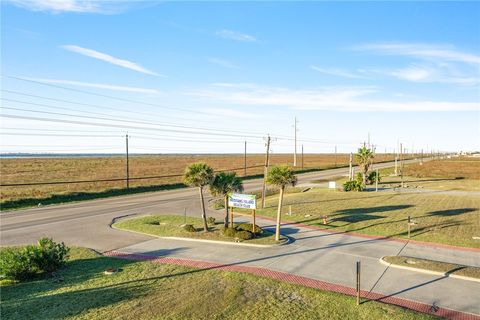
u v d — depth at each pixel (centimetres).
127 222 2959
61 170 9050
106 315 1277
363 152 5569
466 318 1295
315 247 2227
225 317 1271
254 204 2464
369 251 2139
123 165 11275
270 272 1755
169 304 1370
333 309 1337
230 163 13250
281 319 1257
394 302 1428
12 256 1642
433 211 3369
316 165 12644
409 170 9669
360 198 4278
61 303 1377
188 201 4316
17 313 1292
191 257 1998
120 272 1744
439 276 1717
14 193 4628
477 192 4856
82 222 3023
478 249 2184
